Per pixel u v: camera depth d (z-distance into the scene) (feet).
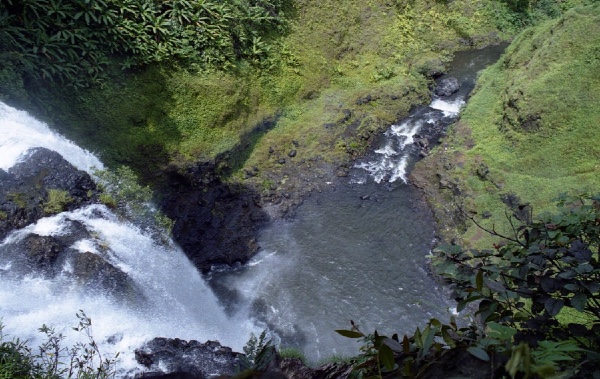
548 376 7.32
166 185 59.36
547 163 58.23
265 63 71.00
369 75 79.25
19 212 38.86
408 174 66.49
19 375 20.67
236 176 63.62
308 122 71.31
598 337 10.46
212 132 63.10
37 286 35.63
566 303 10.55
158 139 59.67
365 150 70.18
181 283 48.01
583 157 56.70
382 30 84.64
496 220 55.31
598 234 11.46
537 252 11.19
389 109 75.10
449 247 11.87
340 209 61.87
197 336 42.47
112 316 36.45
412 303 50.67
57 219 39.99
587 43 62.08
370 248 56.75
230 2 68.95
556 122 59.41
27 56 51.62
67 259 38.11
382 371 9.39
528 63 68.33
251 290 52.03
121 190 46.19
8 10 52.26
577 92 59.88
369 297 51.44
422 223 59.52
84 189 43.24
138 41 59.11
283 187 63.82
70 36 54.44
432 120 74.02
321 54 77.56
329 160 67.56
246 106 67.51
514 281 11.40
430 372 8.68
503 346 8.46
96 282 37.99
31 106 50.52
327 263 55.11
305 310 50.26
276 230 59.11
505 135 63.26
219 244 56.29
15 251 37.06
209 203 59.98
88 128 55.77
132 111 58.54
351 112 73.41
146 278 42.86
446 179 62.44
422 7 90.27
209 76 64.28
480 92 73.46
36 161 42.42
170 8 64.39
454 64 85.40
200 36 64.64
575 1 89.92
